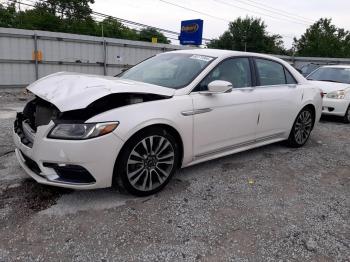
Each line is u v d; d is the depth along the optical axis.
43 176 3.01
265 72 4.72
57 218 2.85
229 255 2.51
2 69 13.66
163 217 2.97
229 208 3.22
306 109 5.37
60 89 3.15
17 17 48.03
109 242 2.57
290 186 3.85
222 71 4.05
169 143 3.39
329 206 3.40
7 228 2.67
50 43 14.67
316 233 2.87
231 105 3.97
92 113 2.99
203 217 3.02
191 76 3.78
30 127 3.30
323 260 2.52
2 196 3.16
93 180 2.96
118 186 3.25
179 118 3.40
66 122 2.87
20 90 13.27
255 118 4.37
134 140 3.10
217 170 4.19
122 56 17.06
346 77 8.67
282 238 2.77
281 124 4.91
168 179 3.48
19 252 2.40
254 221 3.01
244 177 4.02
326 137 6.46
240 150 4.33
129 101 3.20
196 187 3.64
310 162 4.77
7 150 4.50
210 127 3.76
